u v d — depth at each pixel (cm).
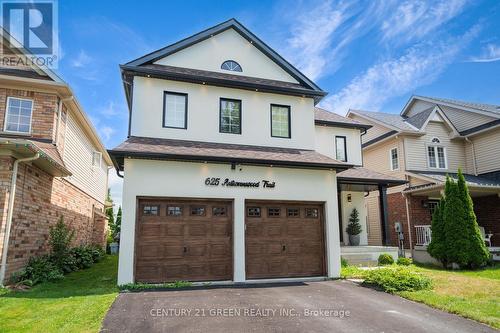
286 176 1066
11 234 859
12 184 849
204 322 576
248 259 993
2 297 734
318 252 1070
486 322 582
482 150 1819
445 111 2031
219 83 1147
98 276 1049
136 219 911
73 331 520
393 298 761
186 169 970
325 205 1094
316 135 1563
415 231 1664
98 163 1869
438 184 1494
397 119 2053
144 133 1053
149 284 878
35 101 1095
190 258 943
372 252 1309
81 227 1535
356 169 1491
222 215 996
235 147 1116
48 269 961
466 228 1215
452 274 1087
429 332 537
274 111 1221
